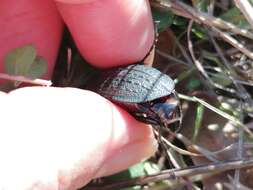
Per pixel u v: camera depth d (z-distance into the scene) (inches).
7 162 3.3
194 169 4.5
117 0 4.0
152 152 4.5
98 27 4.1
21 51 4.1
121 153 4.2
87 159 3.8
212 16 4.8
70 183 3.8
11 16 4.2
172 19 5.0
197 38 5.2
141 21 4.2
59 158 3.6
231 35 5.1
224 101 4.9
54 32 4.4
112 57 4.3
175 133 4.7
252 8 4.5
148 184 4.6
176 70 5.1
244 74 5.0
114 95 4.3
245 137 4.8
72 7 4.0
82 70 4.9
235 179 4.5
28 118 3.5
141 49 4.4
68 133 3.7
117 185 4.5
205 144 4.8
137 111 4.2
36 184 3.4
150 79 4.2
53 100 3.7
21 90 3.7
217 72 5.1
